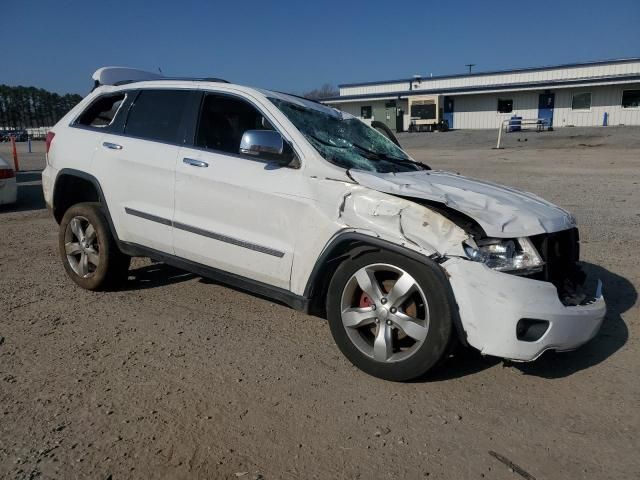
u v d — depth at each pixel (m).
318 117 4.59
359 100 51.81
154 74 6.27
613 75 39.94
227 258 4.27
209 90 4.66
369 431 3.08
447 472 2.74
